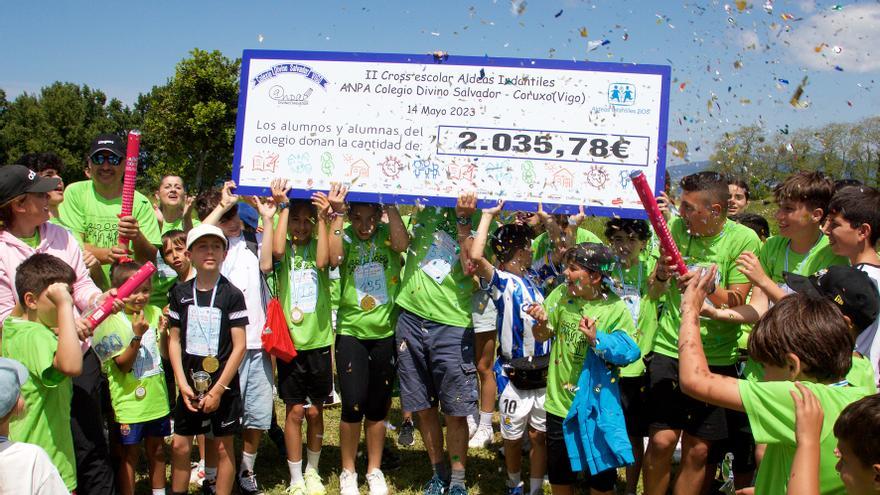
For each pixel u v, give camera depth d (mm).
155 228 5336
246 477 4754
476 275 4543
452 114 4422
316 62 4543
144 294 4117
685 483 4094
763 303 3971
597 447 3838
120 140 5203
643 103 4250
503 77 4359
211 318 4316
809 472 2098
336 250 4598
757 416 2342
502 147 4375
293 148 4578
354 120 4512
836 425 2031
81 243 4957
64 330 3318
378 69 4480
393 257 4863
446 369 4586
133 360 4258
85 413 3883
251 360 4652
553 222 4773
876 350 3213
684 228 4258
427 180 4441
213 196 5098
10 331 3434
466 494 4688
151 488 4559
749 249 4094
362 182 4508
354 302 4719
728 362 4105
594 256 3992
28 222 3883
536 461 4562
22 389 3303
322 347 4809
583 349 4020
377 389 4766
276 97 4590
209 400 4230
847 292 2691
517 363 4457
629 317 4062
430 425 4793
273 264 4844
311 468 4891
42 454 2760
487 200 4383
